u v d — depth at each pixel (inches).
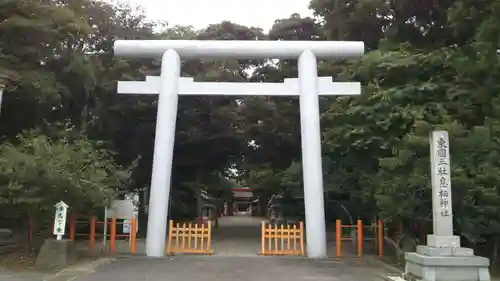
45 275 510.9
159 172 706.2
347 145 738.2
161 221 696.4
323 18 1004.6
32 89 733.9
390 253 742.5
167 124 719.1
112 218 749.3
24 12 687.7
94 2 962.7
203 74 1063.0
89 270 550.6
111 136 1093.1
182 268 571.2
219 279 492.1
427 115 649.6
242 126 1133.7
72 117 976.9
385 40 826.8
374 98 701.3
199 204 1389.0
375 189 666.8
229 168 1523.1
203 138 1148.5
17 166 539.2
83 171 619.2
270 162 1286.9
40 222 636.7
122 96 1023.0
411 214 572.7
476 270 438.9
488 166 520.1
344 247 871.7
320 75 996.6
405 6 847.1
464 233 535.8
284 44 745.6
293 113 1100.5
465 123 652.1
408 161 573.0
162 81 730.8
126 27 1045.8
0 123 806.5
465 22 666.8
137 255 699.4
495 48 587.2
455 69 676.1
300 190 1004.6
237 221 2247.8
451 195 493.0
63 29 741.9
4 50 712.4
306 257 697.6
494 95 604.1
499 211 507.8
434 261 437.7
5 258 608.1
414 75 717.3
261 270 561.6
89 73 864.3
